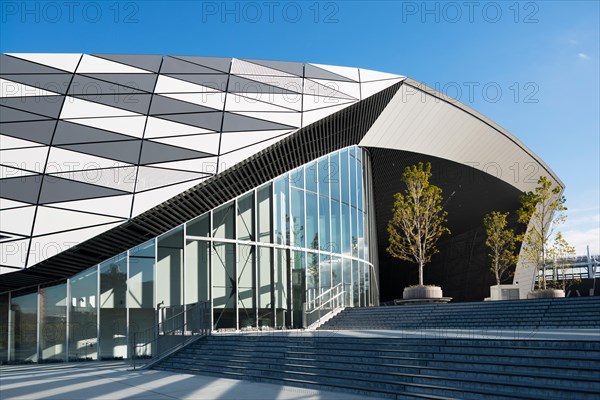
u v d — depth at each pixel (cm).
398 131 3672
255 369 1598
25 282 2245
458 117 3947
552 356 1175
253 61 3066
